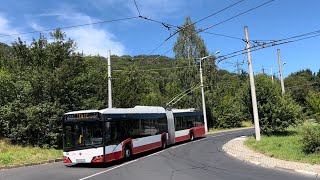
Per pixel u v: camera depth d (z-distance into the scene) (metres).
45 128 26.97
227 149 24.88
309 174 13.99
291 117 32.31
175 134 31.17
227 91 70.12
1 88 28.61
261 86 32.97
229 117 61.16
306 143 18.75
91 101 30.19
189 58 56.22
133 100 41.69
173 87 56.81
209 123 59.22
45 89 27.66
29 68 28.61
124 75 42.09
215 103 59.56
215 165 17.66
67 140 19.20
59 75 27.86
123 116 21.53
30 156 22.22
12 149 24.64
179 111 33.19
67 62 28.66
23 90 27.97
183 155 22.88
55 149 27.14
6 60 38.22
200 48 57.00
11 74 29.80
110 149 19.38
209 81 58.22
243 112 34.47
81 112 19.22
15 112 27.14
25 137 27.42
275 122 32.38
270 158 18.95
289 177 13.52
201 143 31.86
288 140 25.64
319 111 23.12
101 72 39.00
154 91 63.00
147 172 15.93
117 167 18.47
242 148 24.97
